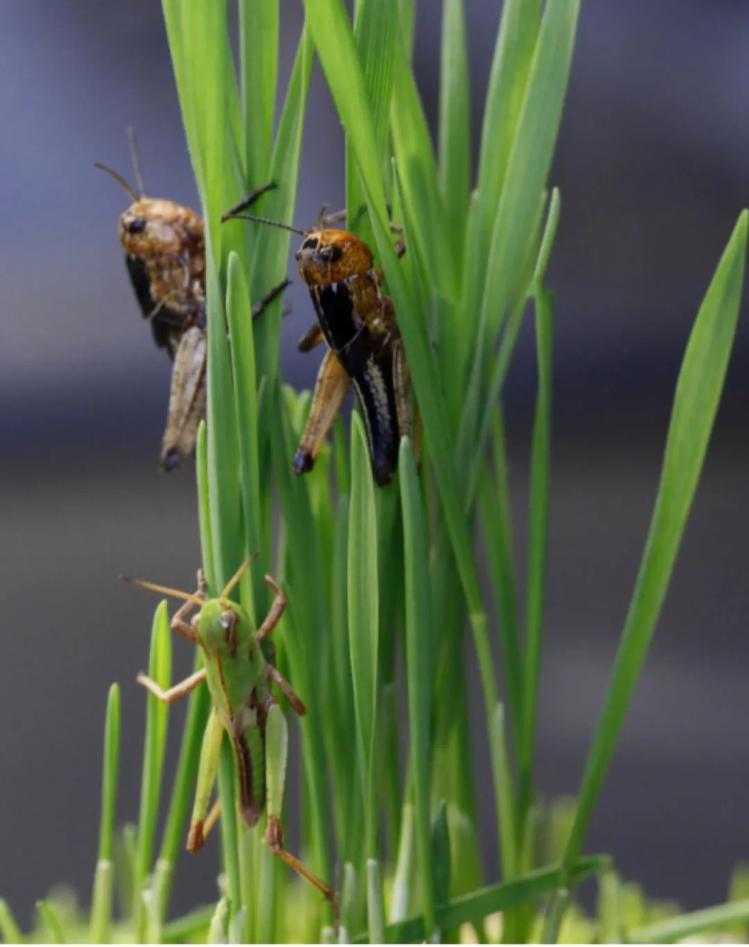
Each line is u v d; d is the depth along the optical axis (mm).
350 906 500
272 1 491
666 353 1471
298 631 500
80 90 1385
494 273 498
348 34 478
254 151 493
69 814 1108
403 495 486
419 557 487
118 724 507
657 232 1410
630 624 495
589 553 1432
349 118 480
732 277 485
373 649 490
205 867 1067
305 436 500
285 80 1080
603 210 1415
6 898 1016
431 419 491
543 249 493
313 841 518
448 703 511
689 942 550
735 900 565
